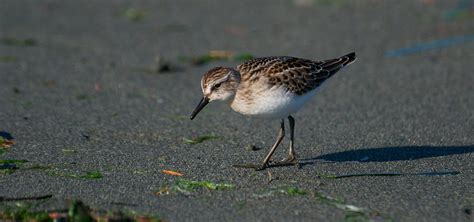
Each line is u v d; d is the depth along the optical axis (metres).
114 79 16.14
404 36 19.30
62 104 14.27
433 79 15.73
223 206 9.17
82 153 11.34
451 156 11.15
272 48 18.55
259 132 12.55
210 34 20.11
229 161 11.02
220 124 13.01
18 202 9.23
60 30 20.69
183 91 15.28
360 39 19.16
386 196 9.45
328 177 10.23
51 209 9.04
